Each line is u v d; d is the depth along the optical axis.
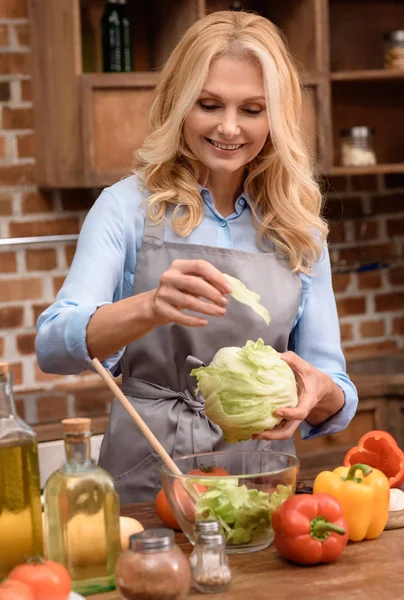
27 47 3.46
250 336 2.08
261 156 2.10
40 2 3.36
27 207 3.53
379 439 1.79
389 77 3.66
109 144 3.29
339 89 4.00
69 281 1.95
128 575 1.26
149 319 1.68
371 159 3.79
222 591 1.35
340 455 3.44
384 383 3.51
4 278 3.51
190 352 2.07
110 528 1.38
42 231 3.56
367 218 4.14
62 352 1.77
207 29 1.92
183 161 2.12
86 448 1.39
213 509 1.48
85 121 3.24
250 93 1.90
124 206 2.07
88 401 3.32
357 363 3.95
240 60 1.90
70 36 3.24
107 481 1.38
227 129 1.90
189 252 2.07
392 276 4.20
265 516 1.49
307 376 1.84
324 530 1.44
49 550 1.38
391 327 4.20
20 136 3.49
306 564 1.45
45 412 3.15
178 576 1.26
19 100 3.47
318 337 2.16
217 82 1.90
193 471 1.60
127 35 3.40
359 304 4.14
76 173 3.31
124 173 3.30
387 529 1.65
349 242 4.12
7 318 3.52
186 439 2.07
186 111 1.94
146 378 2.12
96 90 3.26
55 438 2.96
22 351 3.54
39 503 1.40
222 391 1.69
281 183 2.11
